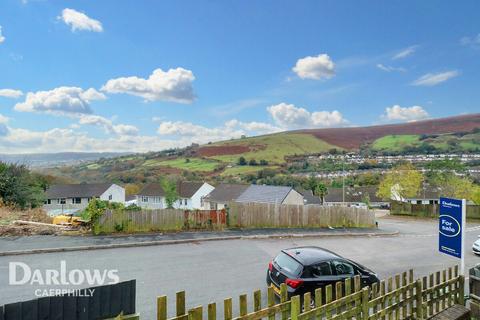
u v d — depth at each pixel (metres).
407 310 7.74
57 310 6.18
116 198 68.38
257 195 41.59
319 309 6.34
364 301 6.91
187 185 66.00
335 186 88.31
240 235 19.66
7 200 22.55
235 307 9.13
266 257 14.95
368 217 30.06
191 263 13.34
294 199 40.28
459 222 8.58
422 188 65.44
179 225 19.81
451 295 8.49
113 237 16.84
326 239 21.70
